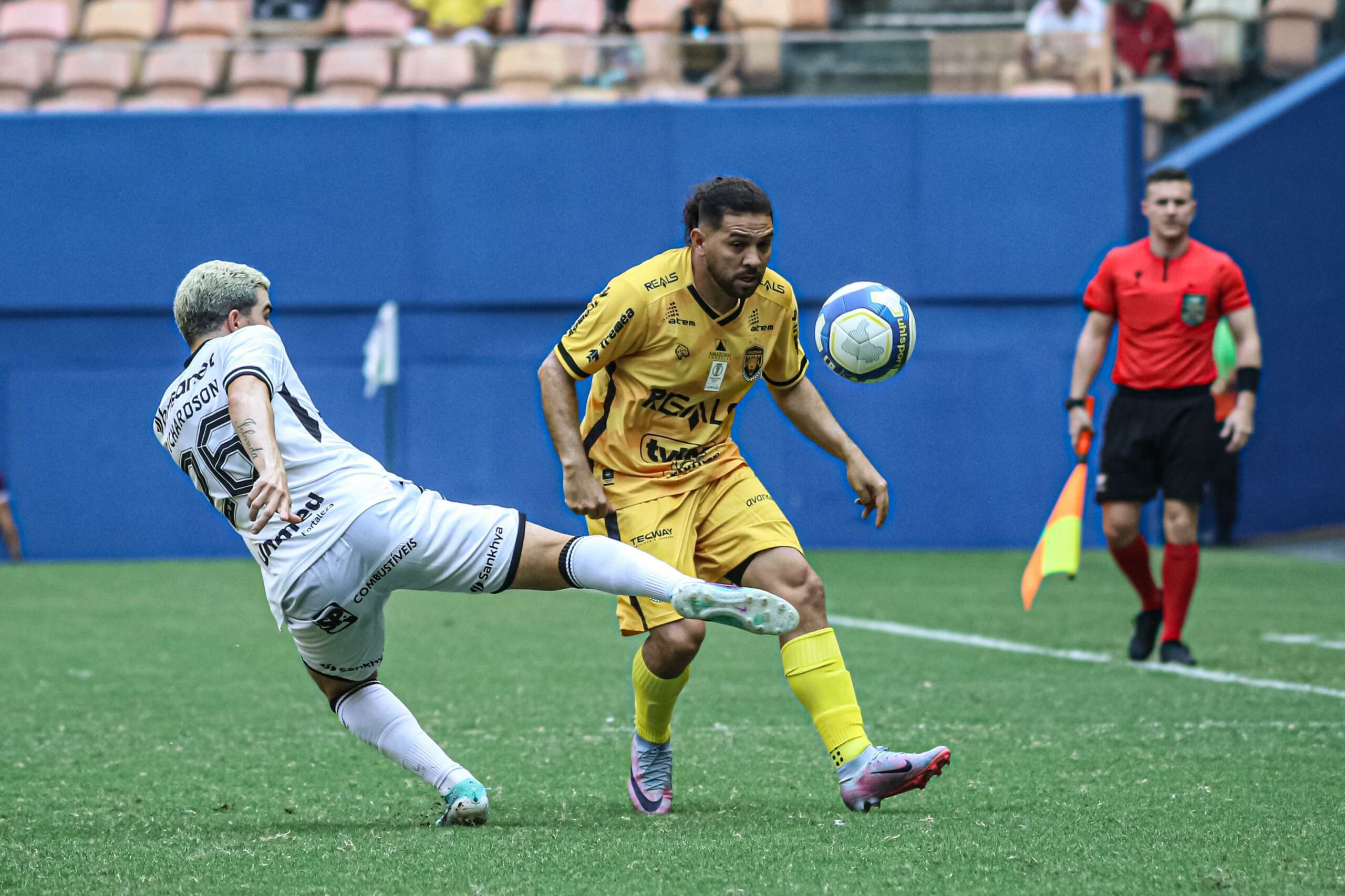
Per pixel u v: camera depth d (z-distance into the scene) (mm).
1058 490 50344
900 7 55688
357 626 13719
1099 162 50250
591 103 51156
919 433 50500
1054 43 50750
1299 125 51031
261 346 13367
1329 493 52062
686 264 14594
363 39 55312
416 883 11641
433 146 51188
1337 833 13250
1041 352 50406
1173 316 24828
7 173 51125
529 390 51344
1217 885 11375
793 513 50625
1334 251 51781
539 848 12875
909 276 50625
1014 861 12180
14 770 17312
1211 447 24953
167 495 51281
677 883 11562
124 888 11602
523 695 23047
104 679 25031
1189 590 25344
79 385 51219
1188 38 51969
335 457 13461
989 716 20469
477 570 13336
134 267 51188
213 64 52312
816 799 15352
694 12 53156
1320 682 23422
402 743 14312
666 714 14906
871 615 33281
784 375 15562
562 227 51188
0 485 50156
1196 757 17266
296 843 13180
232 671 26016
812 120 50719
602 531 14977
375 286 51312
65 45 55219
